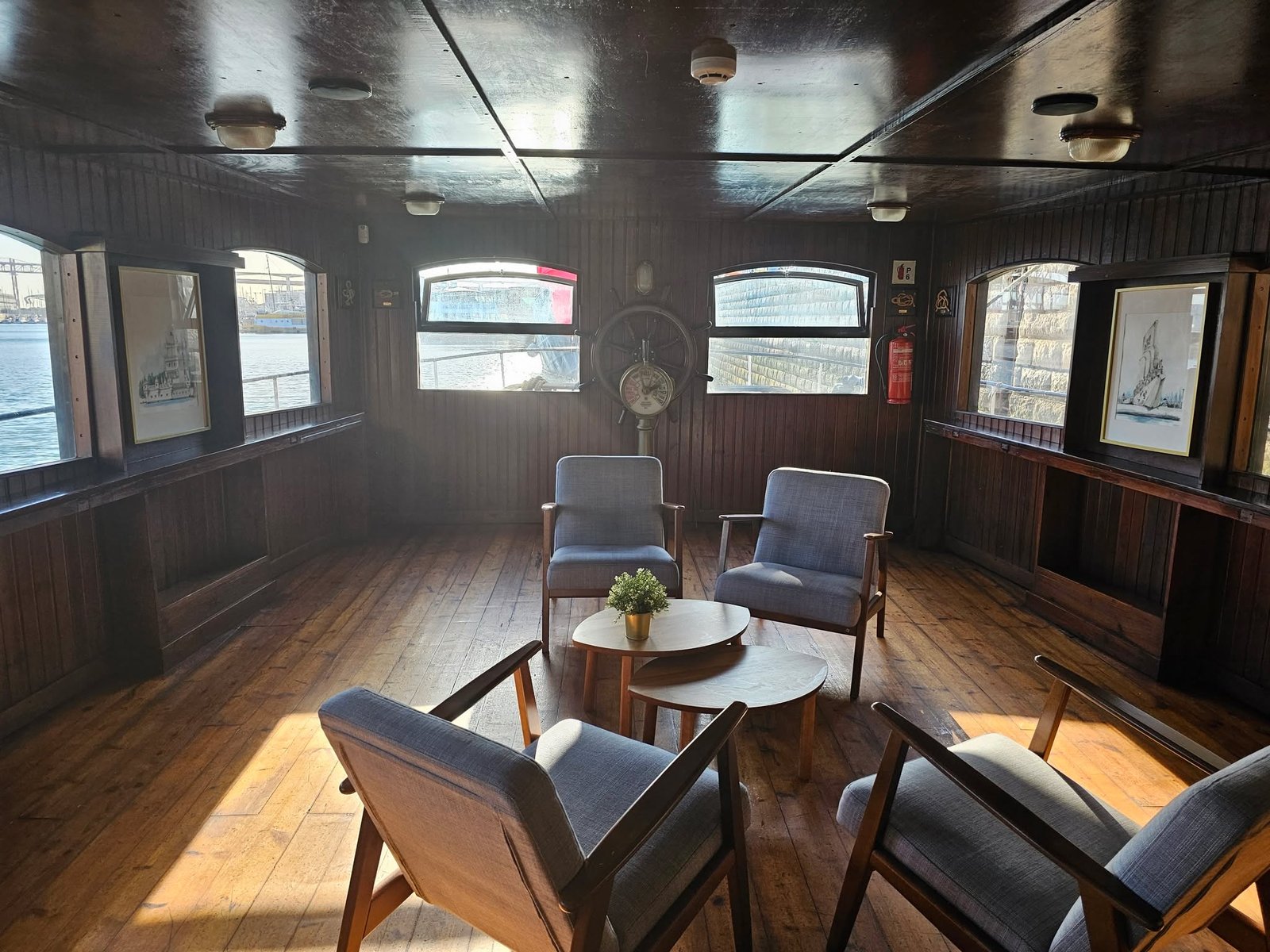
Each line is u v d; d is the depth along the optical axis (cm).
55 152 325
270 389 518
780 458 644
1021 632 441
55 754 303
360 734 156
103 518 360
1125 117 271
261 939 215
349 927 187
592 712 341
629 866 180
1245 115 266
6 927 217
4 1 182
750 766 303
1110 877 152
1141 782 295
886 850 197
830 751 314
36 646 329
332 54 221
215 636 416
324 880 238
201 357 417
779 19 193
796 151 346
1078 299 432
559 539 436
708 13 189
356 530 603
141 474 342
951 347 587
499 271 617
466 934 221
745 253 614
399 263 603
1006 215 518
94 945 212
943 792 204
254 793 280
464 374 631
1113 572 438
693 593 496
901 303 615
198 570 436
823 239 612
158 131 308
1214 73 225
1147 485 369
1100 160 292
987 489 554
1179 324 375
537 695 358
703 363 630
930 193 445
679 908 182
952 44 209
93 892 231
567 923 153
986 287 556
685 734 280
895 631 439
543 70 235
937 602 489
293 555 534
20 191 307
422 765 147
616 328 621
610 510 438
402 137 325
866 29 199
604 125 302
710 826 196
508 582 511
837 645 418
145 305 373
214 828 261
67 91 254
